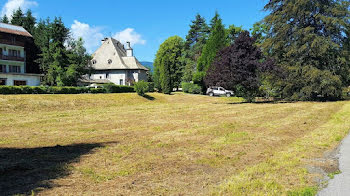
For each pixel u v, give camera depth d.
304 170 5.62
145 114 17.72
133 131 11.00
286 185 4.79
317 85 28.72
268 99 33.97
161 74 41.03
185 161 6.41
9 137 9.74
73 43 38.81
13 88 25.11
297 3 28.86
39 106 21.91
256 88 27.12
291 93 31.30
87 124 13.20
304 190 4.46
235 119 14.41
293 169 5.69
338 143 8.30
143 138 9.40
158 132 10.69
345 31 28.95
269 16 31.86
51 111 21.25
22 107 20.77
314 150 7.41
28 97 23.58
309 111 18.17
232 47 24.84
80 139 9.30
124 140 9.06
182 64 64.00
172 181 5.06
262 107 21.67
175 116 16.38
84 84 48.53
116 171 5.64
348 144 8.16
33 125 12.91
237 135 9.67
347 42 29.38
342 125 11.73
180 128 11.62
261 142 8.51
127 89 38.09
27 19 55.38
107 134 10.30
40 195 4.34
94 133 10.56
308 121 13.33
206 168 5.88
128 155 7.00
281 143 8.38
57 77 36.16
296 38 30.03
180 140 8.96
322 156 6.83
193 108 21.81
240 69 23.95
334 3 29.22
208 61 43.03
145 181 5.06
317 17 28.45
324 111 18.06
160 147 7.95
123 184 4.89
